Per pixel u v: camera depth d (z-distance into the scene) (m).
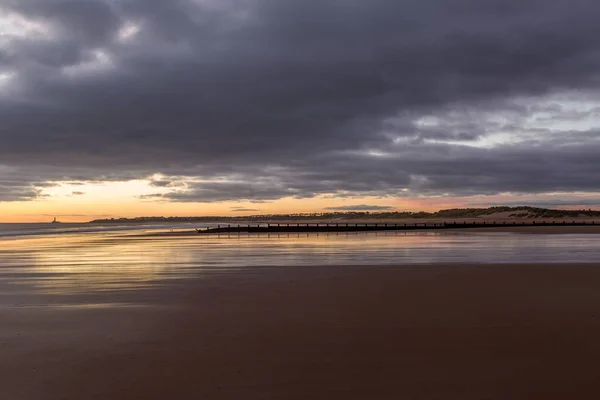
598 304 9.34
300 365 5.83
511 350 6.41
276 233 63.06
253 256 21.61
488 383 5.27
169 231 74.12
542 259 18.95
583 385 5.22
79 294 10.84
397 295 10.40
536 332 7.29
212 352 6.32
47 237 51.25
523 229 69.75
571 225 92.44
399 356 6.18
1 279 13.59
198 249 27.34
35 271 15.64
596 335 7.12
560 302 9.54
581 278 12.77
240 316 8.44
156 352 6.32
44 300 10.12
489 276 13.20
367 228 76.19
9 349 6.44
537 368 5.73
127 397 4.89
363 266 15.89
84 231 77.50
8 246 31.95
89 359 6.04
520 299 9.86
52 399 4.83
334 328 7.58
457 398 4.89
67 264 18.11
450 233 55.56
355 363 5.91
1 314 8.64
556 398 4.89
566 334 7.18
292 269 15.31
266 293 10.77
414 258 19.84
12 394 4.95
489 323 7.85
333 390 5.07
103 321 8.08
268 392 5.02
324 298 10.11
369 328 7.57
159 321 8.08
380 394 4.97
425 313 8.60
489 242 33.28
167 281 12.86
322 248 27.53
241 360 6.00
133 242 37.59
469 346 6.60
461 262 17.69
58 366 5.78
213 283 12.35
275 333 7.29
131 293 10.91
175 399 4.84
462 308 9.02
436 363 5.91
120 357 6.11
